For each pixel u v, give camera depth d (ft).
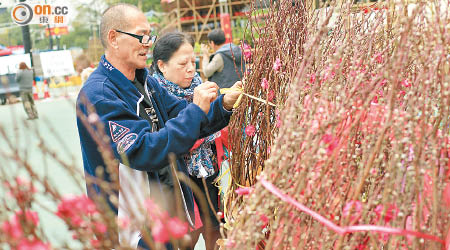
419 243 3.42
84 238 2.90
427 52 3.67
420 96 3.74
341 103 3.70
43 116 3.12
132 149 5.32
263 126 5.88
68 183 12.31
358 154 4.01
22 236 2.61
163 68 8.21
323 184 3.58
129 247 2.97
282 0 6.12
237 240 3.56
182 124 5.41
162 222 2.72
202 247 10.36
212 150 7.97
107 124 5.41
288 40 5.89
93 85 5.70
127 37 5.87
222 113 6.13
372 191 3.72
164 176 6.07
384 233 3.58
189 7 44.47
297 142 3.58
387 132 3.62
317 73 4.14
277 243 3.64
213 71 14.53
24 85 27.55
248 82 5.98
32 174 2.87
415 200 3.54
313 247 3.64
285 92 5.44
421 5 3.80
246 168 6.11
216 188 7.77
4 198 2.82
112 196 3.05
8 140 2.84
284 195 3.39
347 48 4.70
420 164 3.40
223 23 27.32
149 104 6.32
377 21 5.08
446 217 3.50
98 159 5.53
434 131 3.53
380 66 4.12
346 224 3.32
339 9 5.41
